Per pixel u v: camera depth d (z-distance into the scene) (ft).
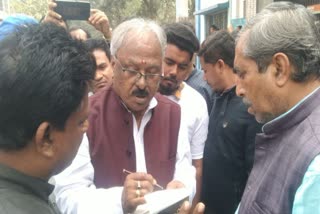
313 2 20.94
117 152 5.71
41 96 2.81
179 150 6.23
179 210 4.46
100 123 5.71
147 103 5.73
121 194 4.83
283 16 4.03
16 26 3.19
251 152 7.58
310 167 3.60
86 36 9.48
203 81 10.61
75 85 2.98
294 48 3.94
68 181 5.16
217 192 8.38
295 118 3.99
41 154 3.01
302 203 3.53
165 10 71.46
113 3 67.51
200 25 54.24
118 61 5.60
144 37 5.47
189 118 7.95
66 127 3.05
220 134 8.08
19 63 2.81
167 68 7.88
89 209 4.81
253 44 4.12
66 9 8.77
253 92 4.29
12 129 2.86
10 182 2.89
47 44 2.94
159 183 5.89
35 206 2.88
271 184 4.06
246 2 32.83
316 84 4.10
